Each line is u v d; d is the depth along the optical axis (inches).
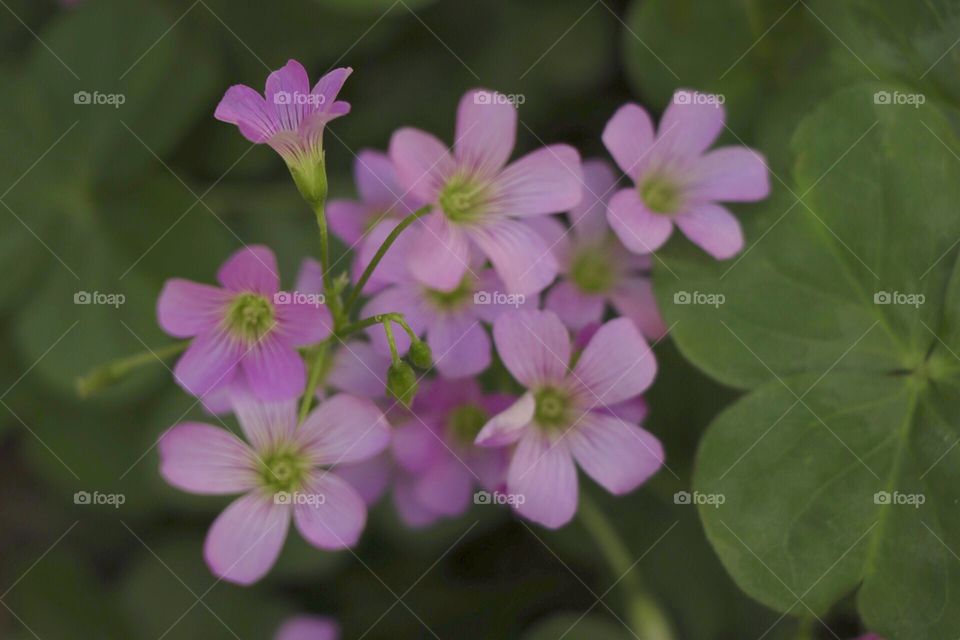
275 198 10.3
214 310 8.2
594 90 10.4
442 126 10.4
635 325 8.8
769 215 9.0
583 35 10.5
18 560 10.4
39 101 10.2
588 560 9.9
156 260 10.1
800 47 9.8
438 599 10.1
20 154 10.2
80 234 10.2
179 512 10.3
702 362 8.7
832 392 8.8
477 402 8.7
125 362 8.8
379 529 10.1
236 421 9.4
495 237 8.4
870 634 8.8
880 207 8.9
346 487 8.3
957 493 8.7
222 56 10.4
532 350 8.4
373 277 8.5
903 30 9.6
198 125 10.4
